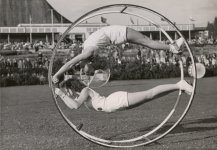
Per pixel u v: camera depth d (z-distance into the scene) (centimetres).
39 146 739
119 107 734
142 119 1016
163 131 864
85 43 723
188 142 745
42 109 1222
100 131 870
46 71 2153
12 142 777
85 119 1028
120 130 880
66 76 779
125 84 1884
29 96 1550
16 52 2511
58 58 2348
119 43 718
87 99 751
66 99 738
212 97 1416
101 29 713
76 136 827
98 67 1811
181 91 735
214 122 955
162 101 1338
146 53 2322
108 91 1606
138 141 780
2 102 1388
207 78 2156
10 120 1030
